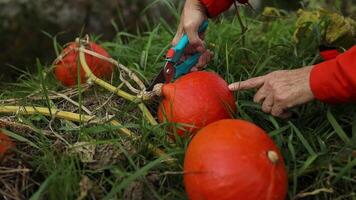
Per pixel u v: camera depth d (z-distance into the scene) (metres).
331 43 2.25
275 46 2.27
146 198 1.55
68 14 4.42
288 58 2.20
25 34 4.26
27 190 1.56
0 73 4.16
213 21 2.68
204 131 1.49
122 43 2.79
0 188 1.54
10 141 1.63
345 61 1.56
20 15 4.29
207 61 2.03
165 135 1.70
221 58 2.22
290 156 1.68
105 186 1.60
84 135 1.72
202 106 1.67
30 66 4.19
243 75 2.14
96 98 1.98
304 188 1.65
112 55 2.42
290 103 1.66
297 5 3.94
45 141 1.71
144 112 1.80
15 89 2.40
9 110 1.83
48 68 2.34
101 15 4.47
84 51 2.06
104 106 1.93
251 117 1.90
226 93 1.73
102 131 1.74
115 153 1.63
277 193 1.42
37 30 4.29
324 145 1.68
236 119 1.63
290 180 1.62
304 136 1.79
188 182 1.46
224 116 1.70
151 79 2.09
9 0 4.31
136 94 1.93
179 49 1.86
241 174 1.39
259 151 1.43
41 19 4.33
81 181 1.49
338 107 1.87
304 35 2.32
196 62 1.97
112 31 4.47
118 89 1.88
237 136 1.44
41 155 1.69
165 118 1.71
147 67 2.24
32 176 1.60
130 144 1.67
